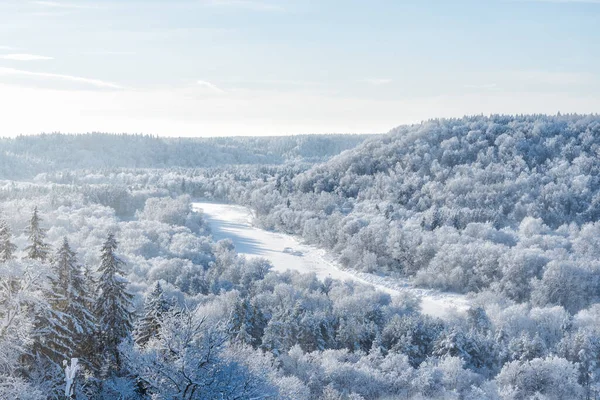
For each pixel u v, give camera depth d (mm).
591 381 69375
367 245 145750
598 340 76438
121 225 152625
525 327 88688
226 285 101875
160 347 24266
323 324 80500
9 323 25609
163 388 23188
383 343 79500
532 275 118438
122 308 38938
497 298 111750
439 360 72625
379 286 127625
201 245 138125
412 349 77250
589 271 116188
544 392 64938
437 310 110625
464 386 65375
